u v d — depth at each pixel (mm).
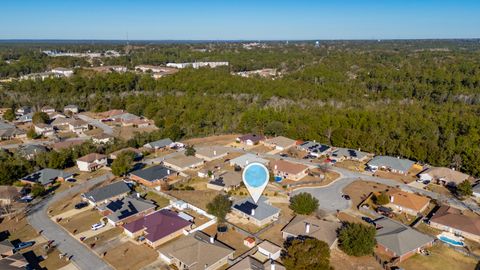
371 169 96312
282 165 93312
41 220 68438
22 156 97688
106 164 99062
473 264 55844
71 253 57781
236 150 112625
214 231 64625
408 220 69562
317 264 49625
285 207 74375
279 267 53312
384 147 107312
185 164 95438
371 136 110875
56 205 74875
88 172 93812
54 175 87188
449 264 55719
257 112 134750
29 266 54000
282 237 62719
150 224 63594
